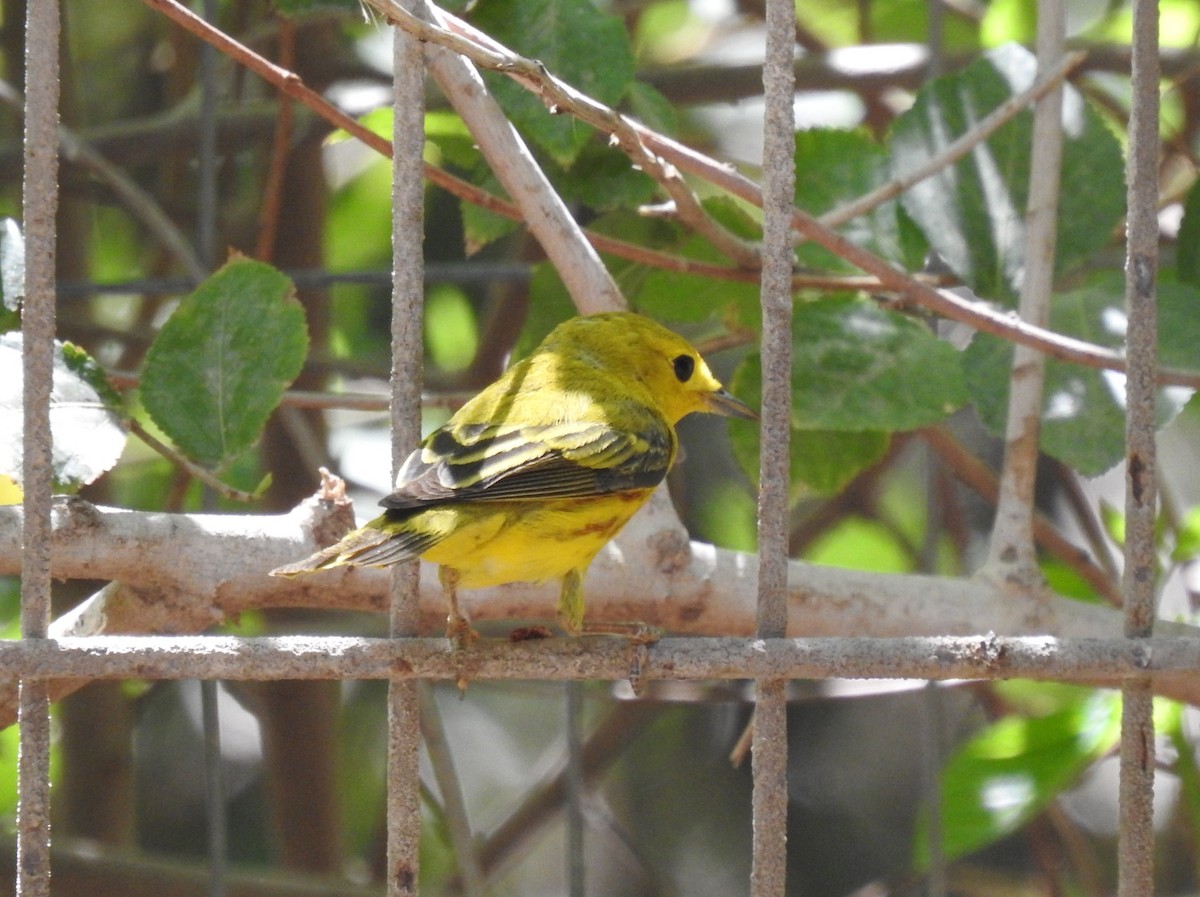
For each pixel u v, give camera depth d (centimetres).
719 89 1399
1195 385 849
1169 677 812
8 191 1505
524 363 908
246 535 725
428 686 1163
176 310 814
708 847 1809
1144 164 615
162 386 806
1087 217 973
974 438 1725
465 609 814
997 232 980
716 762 1833
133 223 1791
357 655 596
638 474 801
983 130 902
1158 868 1591
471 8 917
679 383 958
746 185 785
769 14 607
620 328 951
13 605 1479
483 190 965
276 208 1151
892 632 822
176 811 1767
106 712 1386
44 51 577
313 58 1439
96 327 1436
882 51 1408
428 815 1653
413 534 649
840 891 1755
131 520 710
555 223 819
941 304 824
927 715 1002
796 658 593
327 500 735
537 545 750
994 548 843
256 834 1764
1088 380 909
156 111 1819
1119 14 1459
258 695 1443
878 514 1565
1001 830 1028
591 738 1451
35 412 579
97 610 726
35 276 578
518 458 763
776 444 604
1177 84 1282
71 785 1377
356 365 1389
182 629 728
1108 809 1756
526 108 888
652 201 1088
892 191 914
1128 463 620
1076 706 1059
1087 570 1107
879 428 905
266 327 812
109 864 1241
